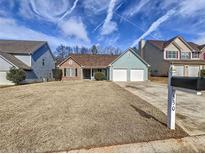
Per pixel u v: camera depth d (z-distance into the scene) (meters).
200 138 4.53
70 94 11.84
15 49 26.16
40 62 29.16
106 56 34.19
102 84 20.03
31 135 4.61
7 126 5.29
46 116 6.35
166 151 3.89
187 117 6.42
